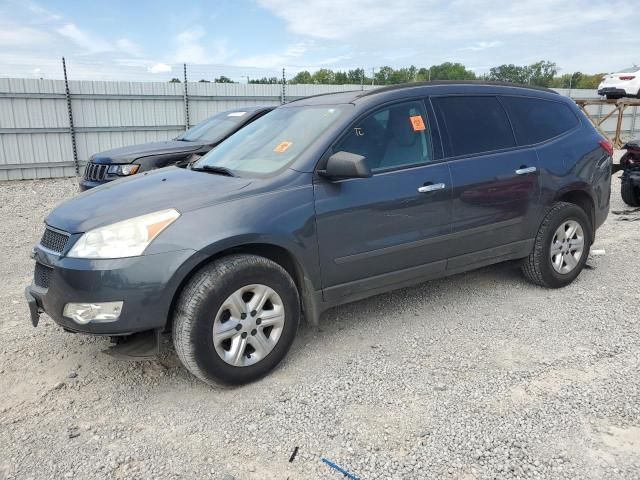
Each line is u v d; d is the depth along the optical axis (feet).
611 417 9.36
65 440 9.14
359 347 12.42
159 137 55.83
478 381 10.72
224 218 10.27
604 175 16.53
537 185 14.74
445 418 9.47
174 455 8.70
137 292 9.64
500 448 8.61
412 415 9.61
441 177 12.95
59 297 9.98
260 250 11.16
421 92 13.47
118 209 10.37
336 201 11.46
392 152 12.53
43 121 49.44
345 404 10.02
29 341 13.09
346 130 11.96
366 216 11.85
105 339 13.12
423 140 13.07
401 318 14.03
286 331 11.18
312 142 11.82
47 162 50.31
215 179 11.66
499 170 13.96
